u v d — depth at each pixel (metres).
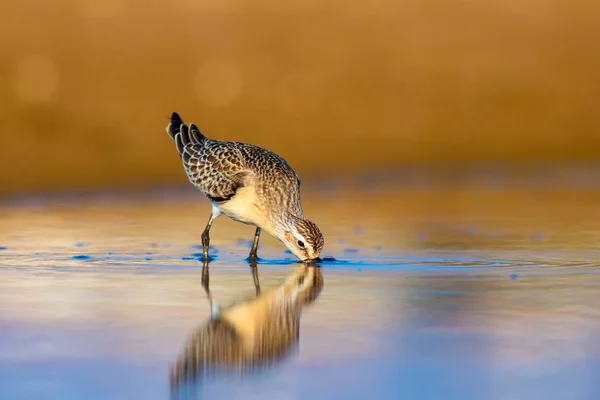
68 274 11.17
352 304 9.60
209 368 7.48
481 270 11.65
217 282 10.84
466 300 9.77
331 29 27.88
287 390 7.03
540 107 27.27
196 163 13.33
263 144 23.33
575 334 8.41
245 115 23.88
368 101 25.75
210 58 25.23
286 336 8.37
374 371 7.42
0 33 24.11
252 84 24.81
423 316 9.05
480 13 30.34
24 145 20.88
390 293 10.15
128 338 8.27
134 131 22.02
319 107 24.97
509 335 8.38
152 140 21.81
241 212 12.73
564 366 7.50
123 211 17.19
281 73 25.55
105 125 21.98
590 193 20.11
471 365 7.54
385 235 14.69
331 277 11.18
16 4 25.27
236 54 25.66
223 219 16.39
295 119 24.38
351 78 26.25
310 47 26.92
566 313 9.15
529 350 7.92
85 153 21.00
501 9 30.69
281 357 7.79
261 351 7.93
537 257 12.65
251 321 8.92
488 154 24.77
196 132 13.86
